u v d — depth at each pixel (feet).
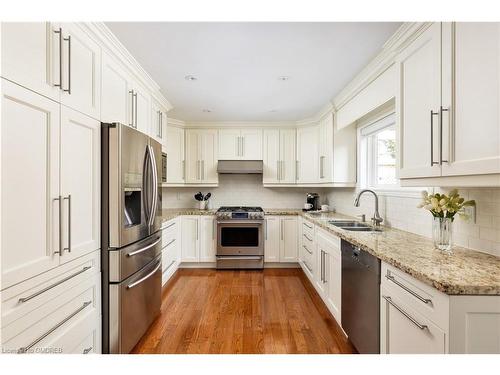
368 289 5.35
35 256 3.82
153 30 5.79
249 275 12.16
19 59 3.52
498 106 3.34
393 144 8.68
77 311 4.81
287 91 9.55
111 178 5.69
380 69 7.04
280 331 7.33
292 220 13.19
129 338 6.11
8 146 3.39
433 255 4.65
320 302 9.21
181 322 7.84
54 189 4.17
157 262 7.80
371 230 7.97
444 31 4.17
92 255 5.32
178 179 13.61
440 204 4.91
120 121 6.56
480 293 3.23
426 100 4.67
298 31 5.82
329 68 7.65
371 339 5.23
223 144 13.99
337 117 10.70
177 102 10.78
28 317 3.72
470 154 3.74
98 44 5.51
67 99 4.50
